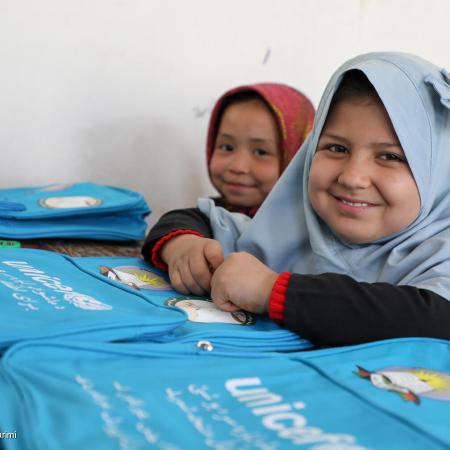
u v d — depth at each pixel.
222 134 1.42
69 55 1.42
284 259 0.97
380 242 0.88
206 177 1.63
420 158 0.83
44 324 0.54
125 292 0.71
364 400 0.49
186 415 0.43
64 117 1.45
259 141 1.38
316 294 0.69
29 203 1.17
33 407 0.41
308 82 1.69
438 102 0.85
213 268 0.84
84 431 0.40
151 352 0.54
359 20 1.71
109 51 1.46
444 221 0.88
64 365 0.48
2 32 1.36
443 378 0.56
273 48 1.62
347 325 0.67
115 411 0.42
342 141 0.85
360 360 0.59
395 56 0.86
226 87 1.59
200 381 0.49
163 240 0.94
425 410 0.49
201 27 1.54
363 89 0.84
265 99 1.38
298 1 1.62
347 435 0.43
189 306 0.77
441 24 1.83
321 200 0.88
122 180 1.53
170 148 1.57
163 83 1.53
